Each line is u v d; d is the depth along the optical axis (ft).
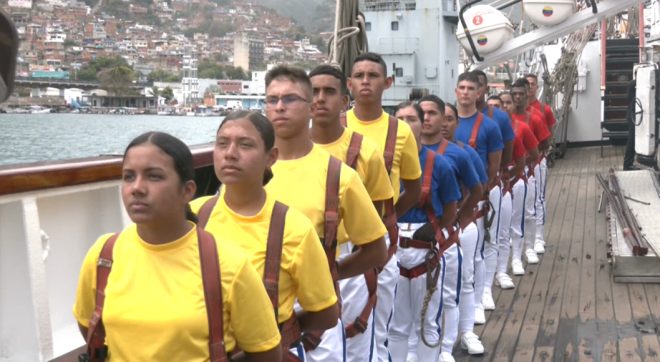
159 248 8.38
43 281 12.03
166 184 8.23
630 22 72.08
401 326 18.72
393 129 16.43
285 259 10.35
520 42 38.01
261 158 10.21
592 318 24.12
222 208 10.52
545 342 22.02
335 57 22.44
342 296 14.19
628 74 64.80
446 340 19.47
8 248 12.01
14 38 5.79
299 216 10.51
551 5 36.81
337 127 14.43
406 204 17.17
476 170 21.39
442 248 18.45
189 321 8.21
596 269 30.45
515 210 30.27
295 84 12.30
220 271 8.41
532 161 31.53
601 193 46.85
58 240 13.14
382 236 12.74
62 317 13.29
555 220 40.83
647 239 30.19
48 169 12.21
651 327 23.00
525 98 33.35
